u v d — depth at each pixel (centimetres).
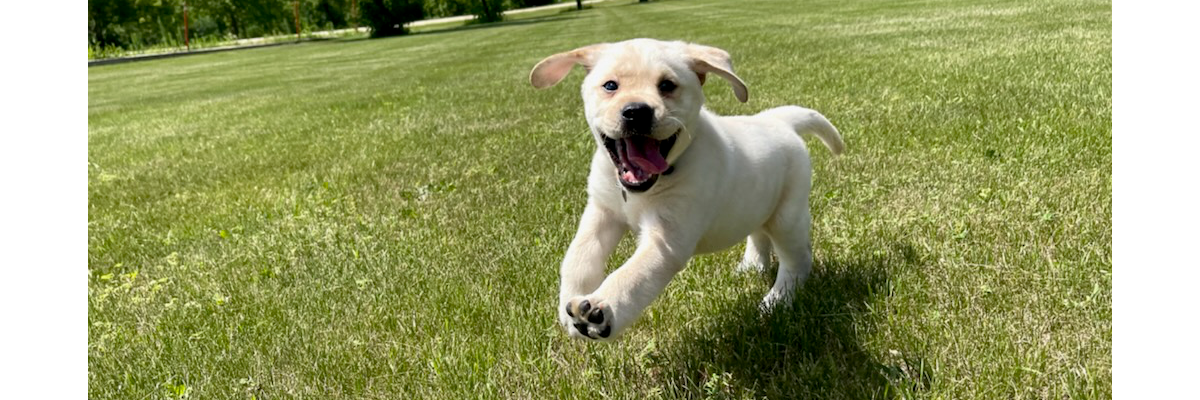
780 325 81
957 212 109
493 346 84
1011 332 76
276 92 452
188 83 611
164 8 1499
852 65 273
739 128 90
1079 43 262
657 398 73
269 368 84
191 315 101
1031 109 165
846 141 158
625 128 74
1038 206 108
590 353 81
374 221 136
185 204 166
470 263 111
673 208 77
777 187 90
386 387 79
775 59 330
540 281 100
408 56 708
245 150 232
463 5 1934
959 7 547
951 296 85
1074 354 72
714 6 1190
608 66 82
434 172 172
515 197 142
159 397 82
